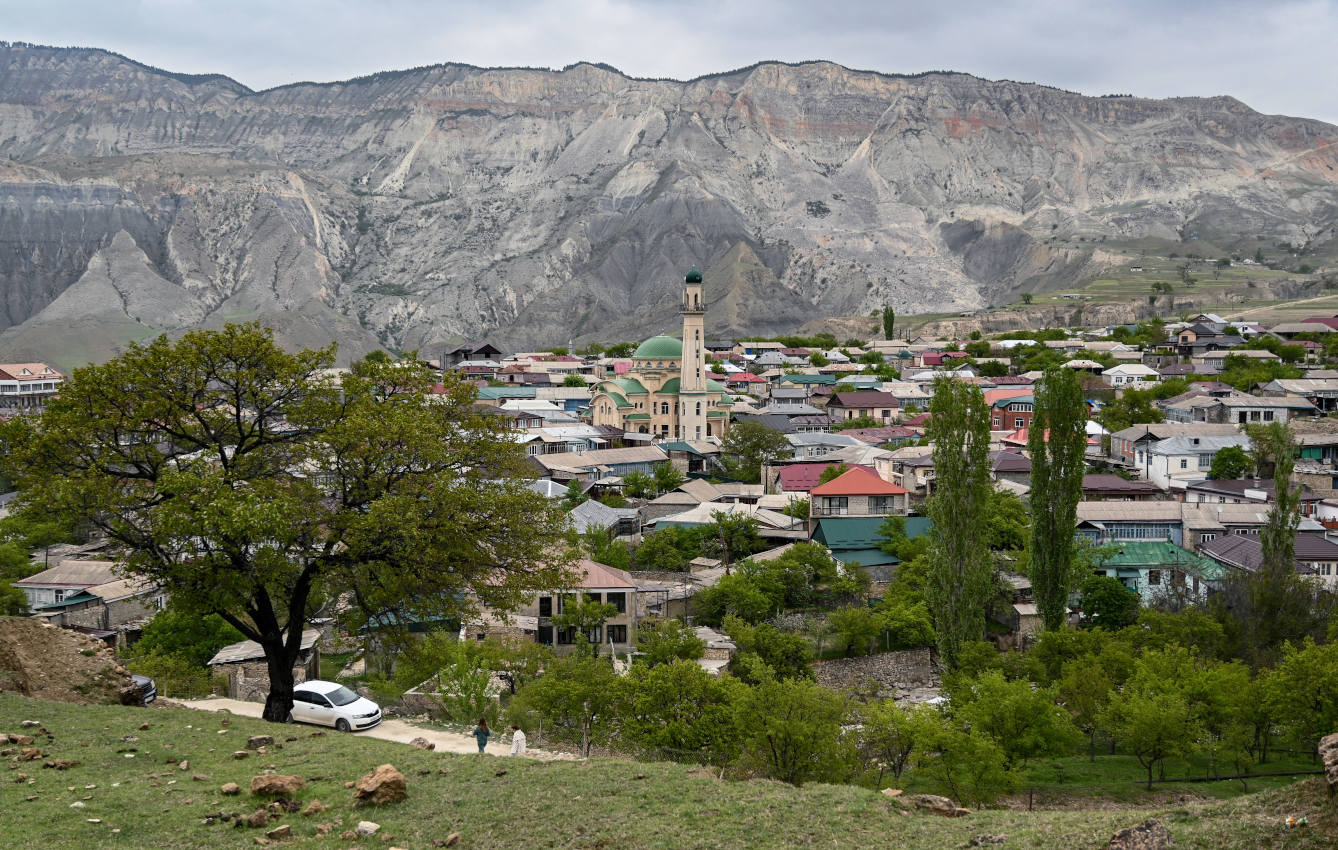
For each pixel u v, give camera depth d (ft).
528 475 165.37
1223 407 546.26
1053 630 267.80
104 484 138.21
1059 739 190.70
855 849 94.32
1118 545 344.90
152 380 144.87
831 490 388.98
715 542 382.83
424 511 144.15
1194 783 195.93
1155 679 207.51
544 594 277.03
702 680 189.78
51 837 91.04
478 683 189.88
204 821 96.27
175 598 143.33
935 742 177.68
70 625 283.38
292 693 148.87
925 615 293.64
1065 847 92.58
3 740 114.62
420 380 165.17
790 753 164.86
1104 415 586.86
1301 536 338.75
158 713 132.26
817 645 298.35
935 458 266.57
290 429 160.97
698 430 611.88
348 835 95.04
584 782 110.32
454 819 100.12
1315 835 87.51
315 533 144.66
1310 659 195.93
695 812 102.32
